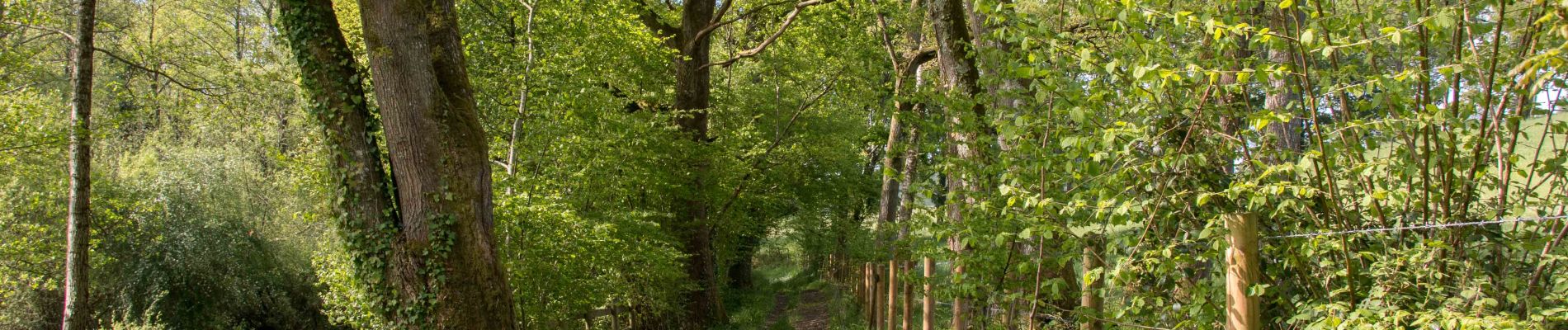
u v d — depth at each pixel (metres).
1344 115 3.55
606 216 12.22
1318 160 3.44
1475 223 2.97
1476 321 2.79
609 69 14.00
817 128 21.44
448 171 8.80
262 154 20.59
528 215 10.59
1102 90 3.87
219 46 24.34
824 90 20.16
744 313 20.31
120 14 19.08
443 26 9.32
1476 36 3.23
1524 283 3.30
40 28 14.09
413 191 8.74
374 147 9.20
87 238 12.60
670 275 13.48
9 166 14.77
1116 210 3.62
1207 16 3.20
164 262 17.61
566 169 11.97
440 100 8.85
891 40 15.80
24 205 15.34
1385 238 3.44
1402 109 3.48
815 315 19.16
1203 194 3.49
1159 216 4.02
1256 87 4.42
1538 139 3.51
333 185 9.12
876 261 13.74
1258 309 3.49
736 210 20.09
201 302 18.28
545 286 10.93
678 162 16.09
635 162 13.23
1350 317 3.18
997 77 5.54
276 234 20.16
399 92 8.66
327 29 9.02
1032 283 5.32
